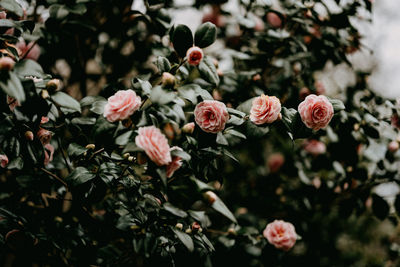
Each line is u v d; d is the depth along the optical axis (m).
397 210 2.35
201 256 2.04
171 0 2.29
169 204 1.81
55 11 1.99
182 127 1.88
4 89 1.72
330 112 1.89
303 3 2.21
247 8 2.23
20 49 2.12
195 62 1.86
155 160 1.77
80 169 1.89
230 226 2.25
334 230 3.52
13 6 1.92
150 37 2.32
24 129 1.87
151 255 1.90
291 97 2.33
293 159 2.80
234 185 2.98
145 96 1.91
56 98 1.82
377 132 2.20
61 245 2.01
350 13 2.25
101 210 2.25
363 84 2.45
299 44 2.24
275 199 2.76
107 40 2.39
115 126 1.84
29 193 2.11
